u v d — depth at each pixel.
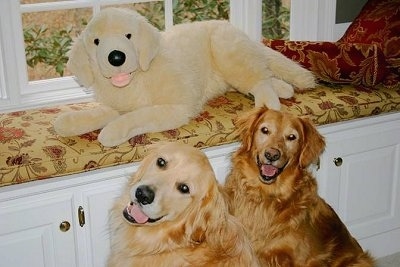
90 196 2.31
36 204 2.23
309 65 2.81
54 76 2.95
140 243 2.02
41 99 2.73
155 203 1.84
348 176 2.80
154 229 1.99
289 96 2.65
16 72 2.65
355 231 2.91
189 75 2.44
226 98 2.68
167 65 2.37
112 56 2.18
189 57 2.51
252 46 2.64
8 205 2.20
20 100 2.69
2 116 2.53
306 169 2.36
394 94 2.78
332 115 2.62
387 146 2.85
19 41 2.68
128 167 2.33
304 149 2.30
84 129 2.31
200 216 1.92
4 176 2.12
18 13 2.65
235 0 3.12
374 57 2.73
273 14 3.23
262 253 2.37
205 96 2.60
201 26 2.66
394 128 2.84
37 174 2.17
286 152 2.26
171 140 2.33
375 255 3.01
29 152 2.19
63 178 2.24
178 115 2.36
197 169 1.88
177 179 1.87
